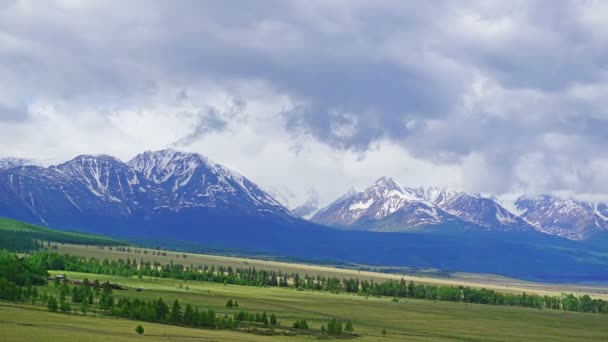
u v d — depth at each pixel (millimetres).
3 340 183000
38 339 189875
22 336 192500
